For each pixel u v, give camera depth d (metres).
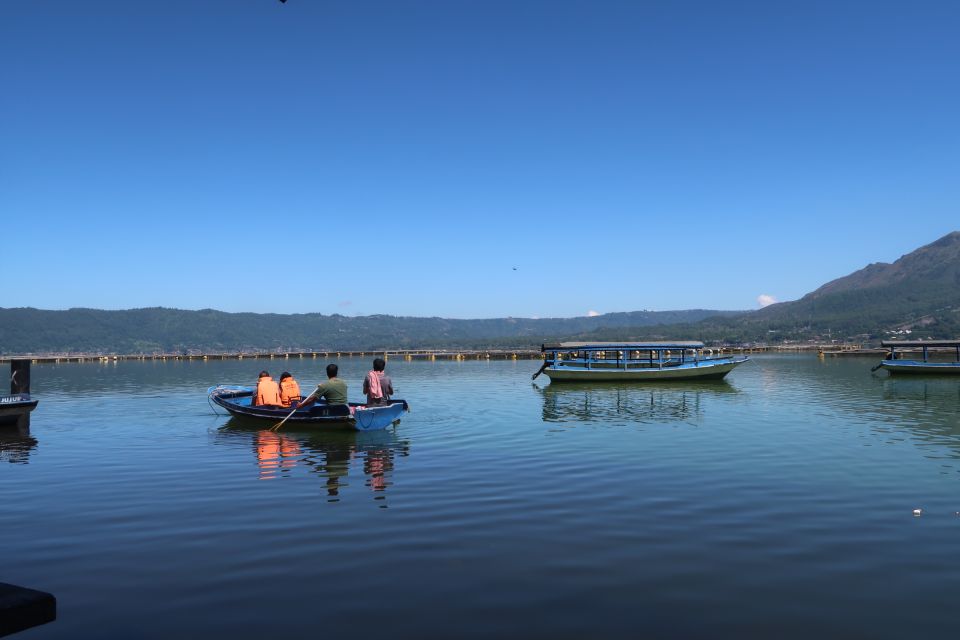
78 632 6.79
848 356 99.81
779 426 21.36
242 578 8.23
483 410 26.89
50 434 20.97
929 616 7.02
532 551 9.14
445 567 8.55
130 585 8.03
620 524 10.38
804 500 11.74
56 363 107.50
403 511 11.24
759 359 91.62
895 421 22.48
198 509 11.54
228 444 18.67
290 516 11.00
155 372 68.81
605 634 6.67
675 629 6.77
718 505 11.45
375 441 18.83
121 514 11.27
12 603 4.10
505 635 6.66
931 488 12.55
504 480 13.54
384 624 6.92
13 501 12.25
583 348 45.53
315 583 8.04
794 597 7.54
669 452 16.59
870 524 10.28
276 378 57.19
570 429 20.94
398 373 62.66
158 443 18.95
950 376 47.88
